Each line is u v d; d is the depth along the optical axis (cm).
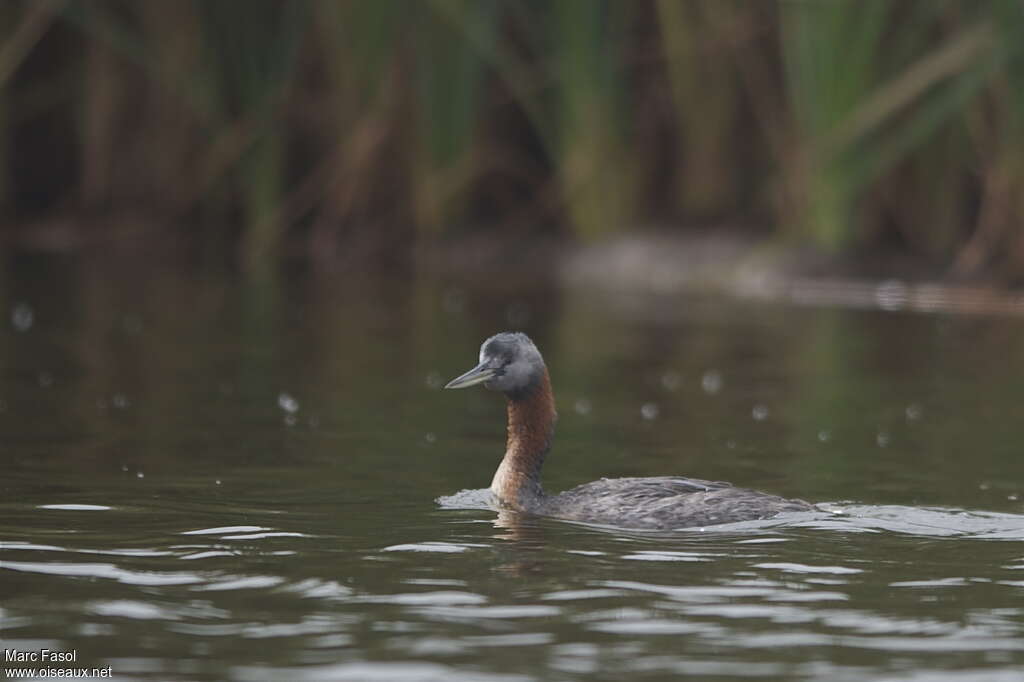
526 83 2628
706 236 2577
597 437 1339
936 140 2409
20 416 1367
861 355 1822
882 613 775
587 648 714
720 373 1692
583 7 2533
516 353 1077
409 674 673
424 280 2559
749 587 823
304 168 2861
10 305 2161
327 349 1833
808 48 2311
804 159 2384
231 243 2930
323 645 715
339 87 2658
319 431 1339
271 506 1033
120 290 2367
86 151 2930
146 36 2764
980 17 2219
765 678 674
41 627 739
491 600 793
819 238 2433
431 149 2650
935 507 1051
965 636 738
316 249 2786
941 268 2391
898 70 2330
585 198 2633
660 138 2683
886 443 1312
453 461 1218
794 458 1250
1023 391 1578
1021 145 2255
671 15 2514
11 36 2786
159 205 2911
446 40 2591
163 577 834
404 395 1541
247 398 1494
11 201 3083
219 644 715
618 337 1959
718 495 1006
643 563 873
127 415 1387
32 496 1048
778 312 2212
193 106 2773
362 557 884
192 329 1981
